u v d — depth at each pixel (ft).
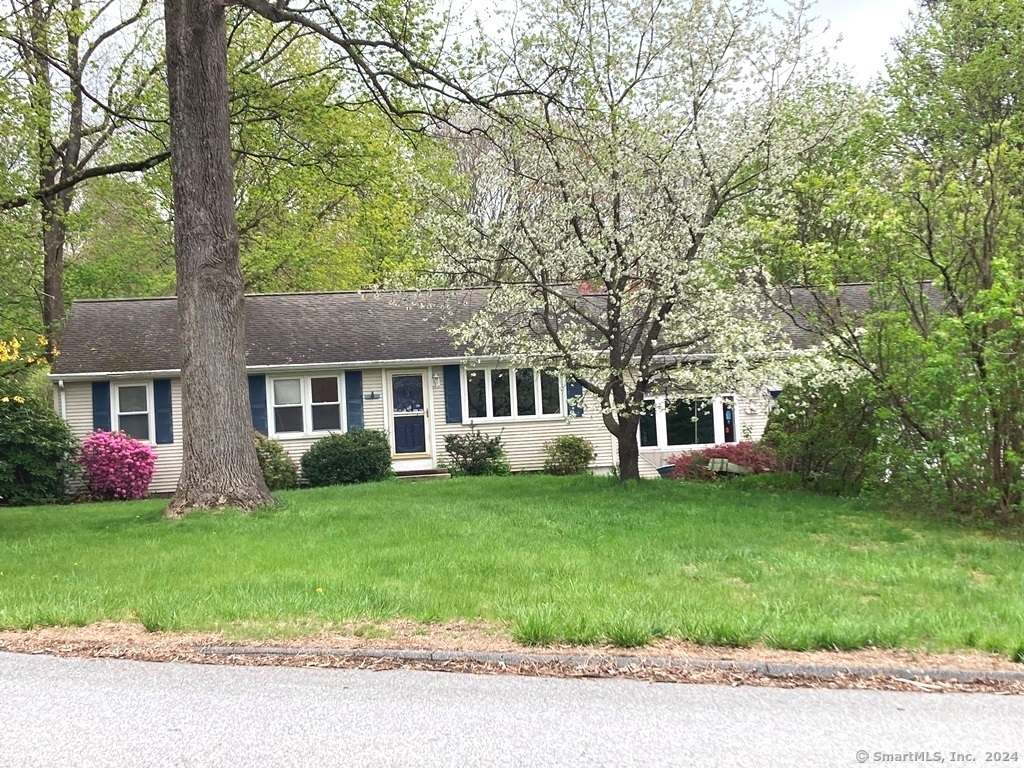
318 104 57.06
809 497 44.06
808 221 44.47
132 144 70.13
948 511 37.06
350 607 21.98
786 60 44.78
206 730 14.76
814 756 13.50
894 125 80.12
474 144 54.34
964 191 36.96
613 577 25.40
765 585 24.47
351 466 61.93
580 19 43.50
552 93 44.11
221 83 40.88
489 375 68.90
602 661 18.07
